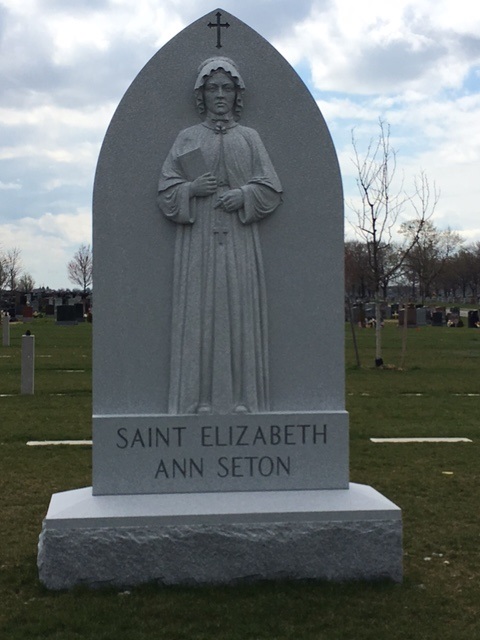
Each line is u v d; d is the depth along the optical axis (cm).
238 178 655
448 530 768
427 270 7119
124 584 595
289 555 602
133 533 594
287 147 664
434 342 3700
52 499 642
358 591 593
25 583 616
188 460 643
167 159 653
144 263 652
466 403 1645
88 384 1914
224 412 648
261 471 648
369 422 1393
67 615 548
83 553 592
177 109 658
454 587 615
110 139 650
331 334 666
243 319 654
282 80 664
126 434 638
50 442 1198
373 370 2309
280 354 664
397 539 610
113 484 637
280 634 526
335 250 664
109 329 649
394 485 950
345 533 606
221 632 528
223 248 654
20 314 6375
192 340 648
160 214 653
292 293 664
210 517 599
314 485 652
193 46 662
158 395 652
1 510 834
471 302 12200
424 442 1222
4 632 530
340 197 664
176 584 595
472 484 955
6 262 10081
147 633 526
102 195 648
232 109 664
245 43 665
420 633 532
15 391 1786
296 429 650
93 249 648
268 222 663
